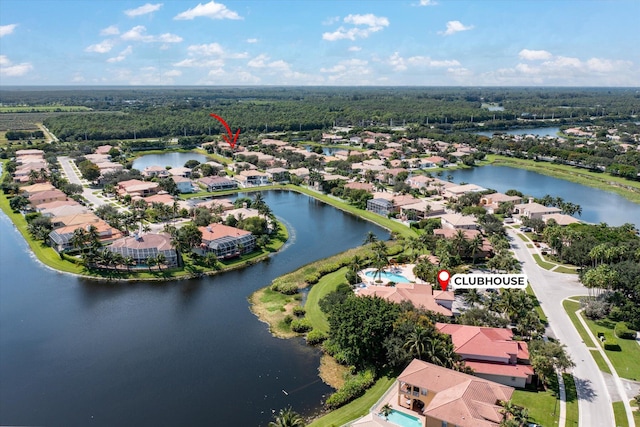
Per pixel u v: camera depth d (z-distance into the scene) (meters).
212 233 172.00
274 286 142.12
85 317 126.38
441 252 150.38
